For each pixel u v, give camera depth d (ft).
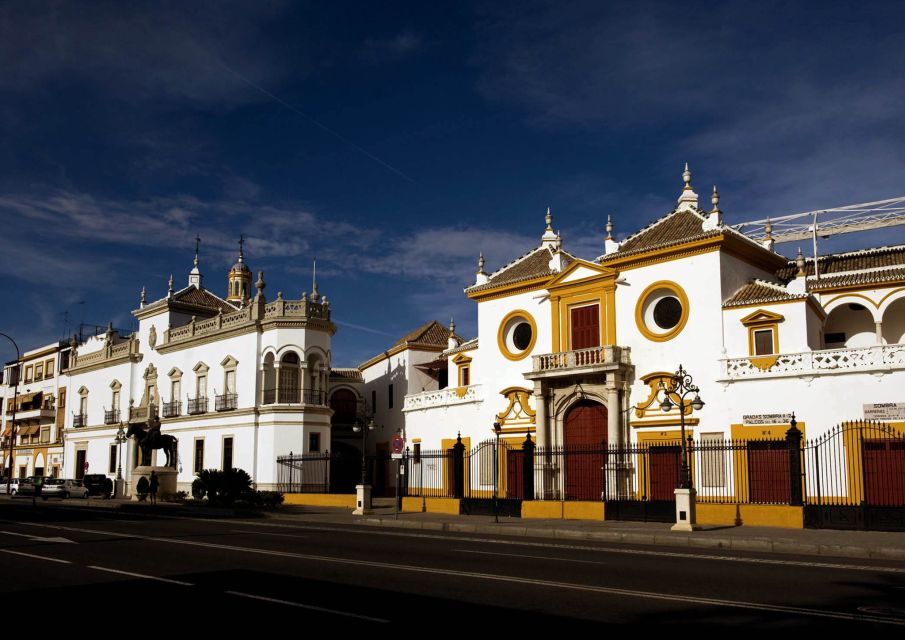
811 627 30.32
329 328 160.04
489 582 40.78
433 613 32.53
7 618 31.71
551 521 91.76
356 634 28.84
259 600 35.42
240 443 156.56
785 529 77.92
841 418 95.66
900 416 91.81
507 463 124.88
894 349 93.30
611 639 28.17
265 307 159.53
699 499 104.32
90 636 28.66
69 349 239.09
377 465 184.65
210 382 169.07
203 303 192.95
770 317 103.60
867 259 126.72
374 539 67.77
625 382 114.83
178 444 174.50
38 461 245.45
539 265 134.82
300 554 53.93
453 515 103.96
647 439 111.45
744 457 101.81
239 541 64.18
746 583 41.70
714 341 107.55
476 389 136.36
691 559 54.13
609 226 123.03
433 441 144.87
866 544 62.95
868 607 34.81
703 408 106.83
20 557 51.60
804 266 118.11
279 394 154.71
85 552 54.75
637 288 116.67
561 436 121.08
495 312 135.85
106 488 178.91
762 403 101.86
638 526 83.46
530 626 30.14
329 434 157.07
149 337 191.93
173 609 33.42
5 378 280.92
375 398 188.34
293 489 148.05
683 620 31.37
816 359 98.22
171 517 104.47
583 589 38.68
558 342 124.88
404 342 179.52
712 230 108.78
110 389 205.05
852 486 93.66
